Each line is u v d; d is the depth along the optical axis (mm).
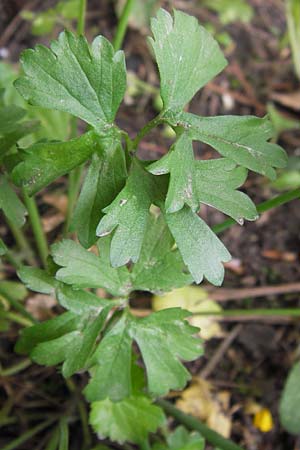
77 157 212
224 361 336
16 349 240
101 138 213
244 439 321
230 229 365
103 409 266
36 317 319
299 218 372
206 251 212
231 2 430
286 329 347
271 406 328
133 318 244
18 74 328
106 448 283
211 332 335
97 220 214
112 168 214
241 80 415
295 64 401
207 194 210
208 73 225
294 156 376
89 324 238
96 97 211
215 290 347
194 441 276
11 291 315
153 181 212
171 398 320
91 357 240
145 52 404
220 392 327
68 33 208
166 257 239
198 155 383
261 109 407
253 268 359
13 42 388
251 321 345
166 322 245
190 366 331
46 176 213
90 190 214
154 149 379
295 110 411
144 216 209
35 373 312
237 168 215
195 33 219
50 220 343
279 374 336
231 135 216
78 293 236
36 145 211
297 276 359
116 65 210
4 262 330
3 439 300
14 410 305
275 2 446
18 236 331
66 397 311
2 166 233
